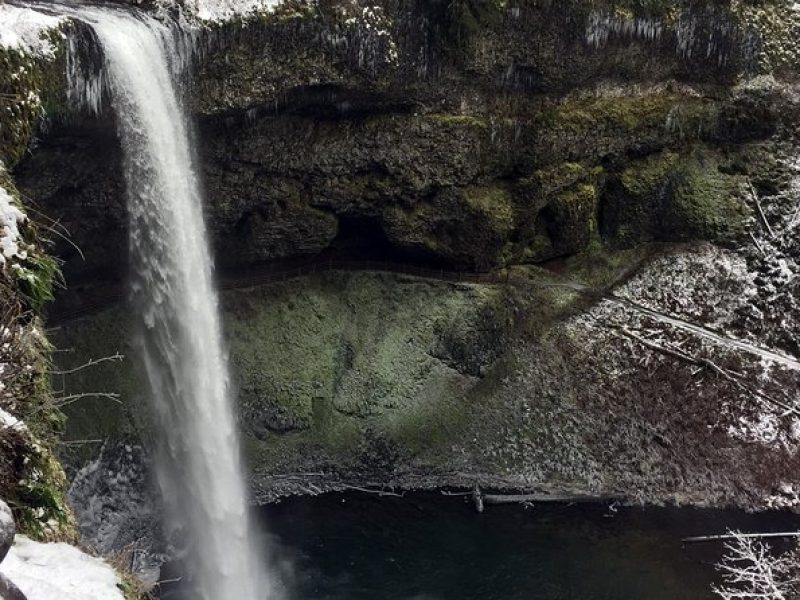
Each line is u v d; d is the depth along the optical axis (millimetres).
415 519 30438
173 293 25969
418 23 29438
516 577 27875
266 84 27125
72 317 28484
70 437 27172
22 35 20609
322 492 31484
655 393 33688
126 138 23547
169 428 28375
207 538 27953
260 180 29844
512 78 32000
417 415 32906
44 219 25125
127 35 23094
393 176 31672
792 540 29625
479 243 33562
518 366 33875
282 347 32562
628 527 30312
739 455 32625
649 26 33562
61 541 13148
